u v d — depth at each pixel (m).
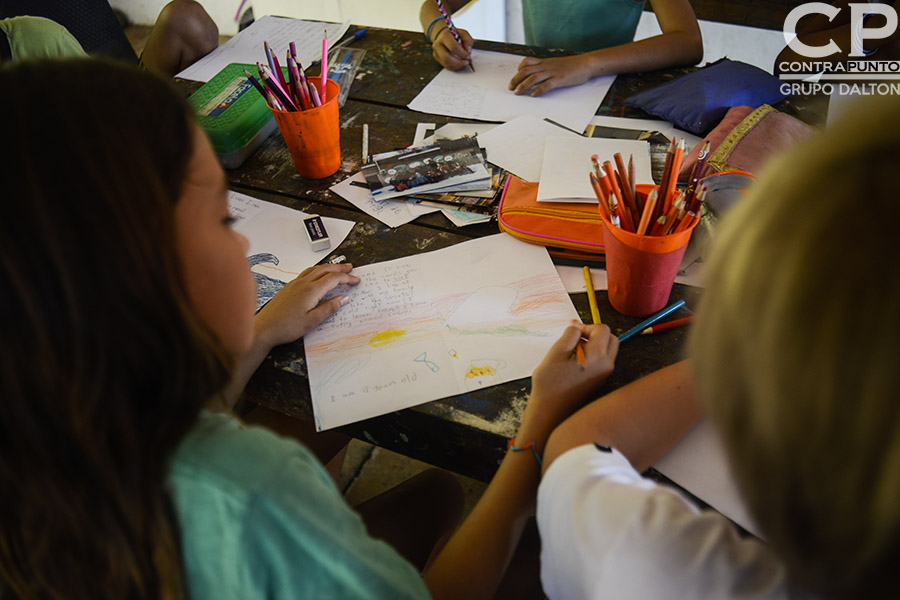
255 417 1.14
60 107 0.36
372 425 0.78
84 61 0.40
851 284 0.27
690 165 1.02
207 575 0.47
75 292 0.36
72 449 0.41
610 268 0.81
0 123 0.35
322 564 0.46
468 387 0.77
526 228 0.95
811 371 0.28
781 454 0.32
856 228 0.27
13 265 0.35
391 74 1.43
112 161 0.36
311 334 0.86
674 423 0.68
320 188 1.13
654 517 0.45
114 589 0.47
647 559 0.43
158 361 0.40
